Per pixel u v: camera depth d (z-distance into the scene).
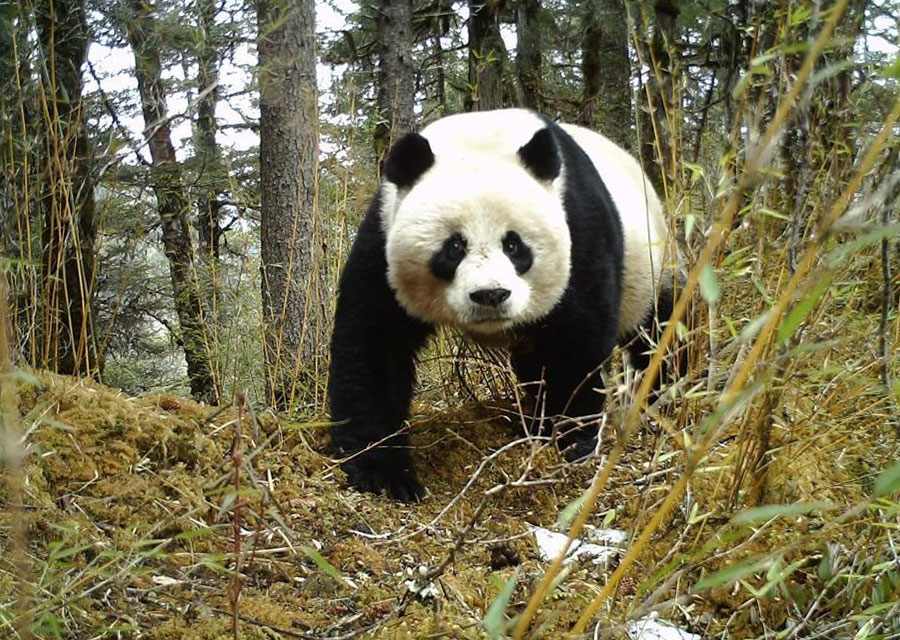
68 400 3.61
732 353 3.06
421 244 4.08
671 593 2.88
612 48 10.75
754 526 2.99
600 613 2.71
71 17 4.80
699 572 2.92
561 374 4.63
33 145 4.10
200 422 4.11
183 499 3.29
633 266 5.15
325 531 3.49
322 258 6.26
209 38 4.23
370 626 2.63
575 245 4.41
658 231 5.49
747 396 1.70
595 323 4.51
